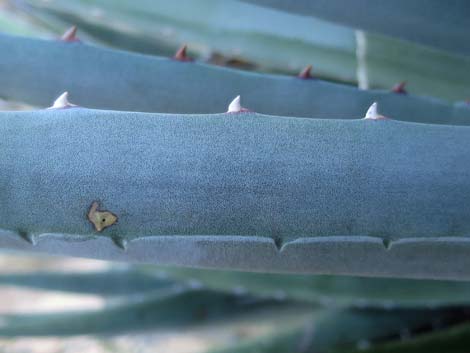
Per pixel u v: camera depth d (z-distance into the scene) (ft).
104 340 1.73
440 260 0.53
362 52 1.05
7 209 0.50
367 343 1.31
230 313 1.41
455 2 0.66
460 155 0.52
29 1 1.28
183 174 0.50
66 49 0.73
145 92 0.74
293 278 1.20
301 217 0.50
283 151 0.50
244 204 0.50
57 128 0.51
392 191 0.50
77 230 0.50
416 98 0.79
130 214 0.49
